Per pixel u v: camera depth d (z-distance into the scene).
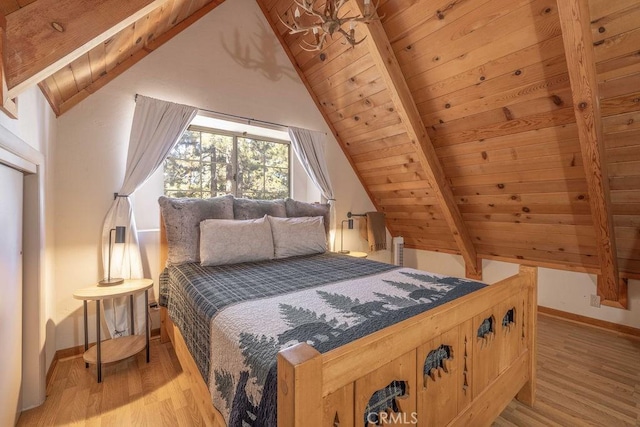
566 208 2.37
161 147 2.30
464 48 1.94
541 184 2.33
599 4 1.38
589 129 1.67
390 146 3.11
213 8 2.63
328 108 3.31
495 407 1.30
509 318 1.50
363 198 3.87
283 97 3.08
